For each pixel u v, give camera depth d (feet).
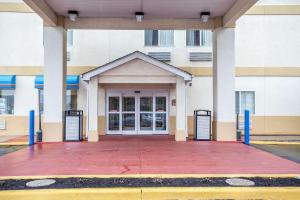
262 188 18.78
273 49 57.52
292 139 49.03
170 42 57.11
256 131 56.90
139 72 45.73
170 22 46.26
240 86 57.31
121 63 45.16
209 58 56.80
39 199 17.70
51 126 43.78
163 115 56.70
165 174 23.00
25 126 55.88
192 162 28.27
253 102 57.26
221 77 44.78
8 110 56.29
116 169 25.11
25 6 56.85
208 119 45.65
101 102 55.47
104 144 41.24
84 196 17.98
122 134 55.93
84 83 56.29
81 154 32.89
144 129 56.59
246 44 57.57
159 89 56.49
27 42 56.65
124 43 57.00
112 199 18.03
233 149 36.83
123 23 46.09
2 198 17.62
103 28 46.03
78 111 45.34
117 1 38.81
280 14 57.72
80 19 45.73
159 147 38.32
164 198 18.17
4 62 56.29
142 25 46.14
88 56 56.70
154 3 39.52
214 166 26.43
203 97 56.54
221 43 44.98
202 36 57.16
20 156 31.65
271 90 57.26
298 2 57.31
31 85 56.29
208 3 39.47
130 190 18.31
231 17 40.88
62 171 24.38
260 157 31.12
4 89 56.03
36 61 56.54
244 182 20.34
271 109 57.11
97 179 21.29
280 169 25.25
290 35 57.62
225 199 18.16
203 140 45.50
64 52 45.34
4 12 56.65
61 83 43.96
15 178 21.63
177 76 45.62
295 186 19.38
